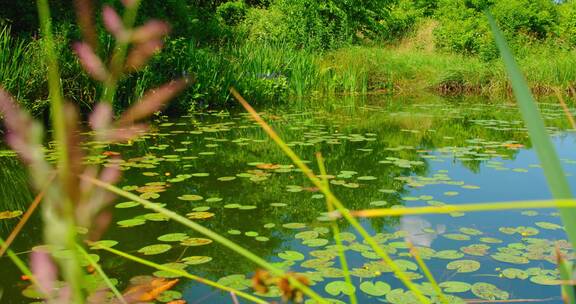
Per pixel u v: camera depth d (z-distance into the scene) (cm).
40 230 238
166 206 281
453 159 417
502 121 659
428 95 1124
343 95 1080
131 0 37
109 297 171
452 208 46
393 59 1248
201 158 402
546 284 190
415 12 2050
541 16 1797
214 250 222
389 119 671
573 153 457
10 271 193
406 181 344
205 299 177
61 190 36
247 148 448
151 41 37
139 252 216
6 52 521
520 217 271
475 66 1246
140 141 469
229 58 887
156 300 175
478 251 222
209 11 1393
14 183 319
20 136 35
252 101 850
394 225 257
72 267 45
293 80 1009
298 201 297
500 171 376
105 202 38
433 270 204
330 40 1338
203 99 743
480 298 180
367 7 1619
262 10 1622
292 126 591
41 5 39
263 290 65
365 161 408
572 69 1198
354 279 195
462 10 1805
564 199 46
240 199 298
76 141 37
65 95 526
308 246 228
